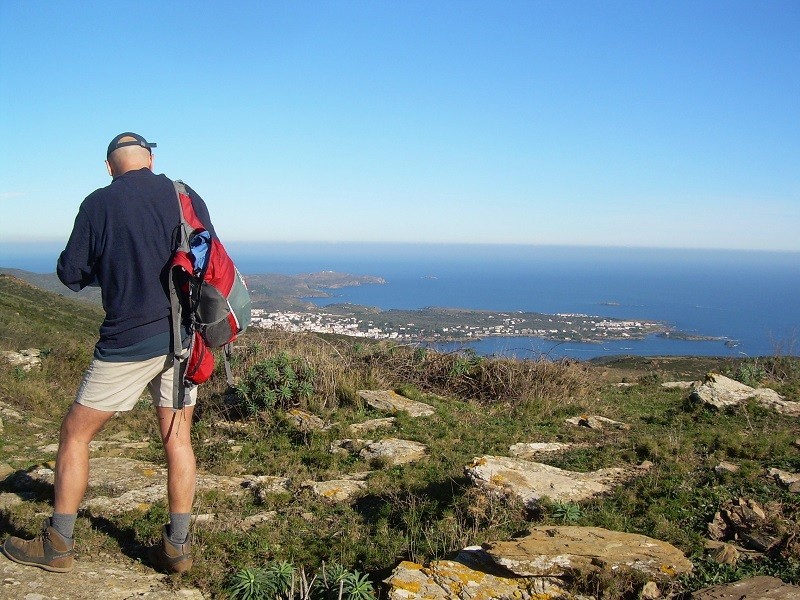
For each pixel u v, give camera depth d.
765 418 7.72
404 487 5.27
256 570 3.49
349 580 3.37
